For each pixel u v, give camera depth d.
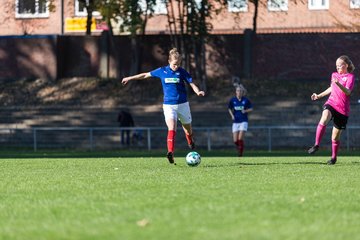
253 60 127.31
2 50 131.00
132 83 125.12
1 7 148.50
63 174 41.16
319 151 89.75
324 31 141.88
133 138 102.31
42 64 129.88
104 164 52.34
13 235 20.28
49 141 110.62
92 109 117.38
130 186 32.53
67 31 147.00
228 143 106.94
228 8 128.88
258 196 28.30
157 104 119.88
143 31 122.69
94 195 29.19
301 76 125.88
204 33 121.44
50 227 21.48
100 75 129.50
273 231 20.23
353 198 27.91
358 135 101.56
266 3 131.00
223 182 34.16
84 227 21.30
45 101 123.38
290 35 126.25
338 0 141.38
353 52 124.69
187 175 38.47
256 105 116.06
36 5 144.25
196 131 108.44
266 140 106.50
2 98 124.62
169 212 23.95
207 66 128.38
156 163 52.66
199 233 19.88
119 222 22.11
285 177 37.06
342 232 20.20
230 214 23.45
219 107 117.25
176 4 141.38
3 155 79.62
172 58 47.16
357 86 120.69
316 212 24.08
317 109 114.50
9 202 27.73
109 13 119.62
